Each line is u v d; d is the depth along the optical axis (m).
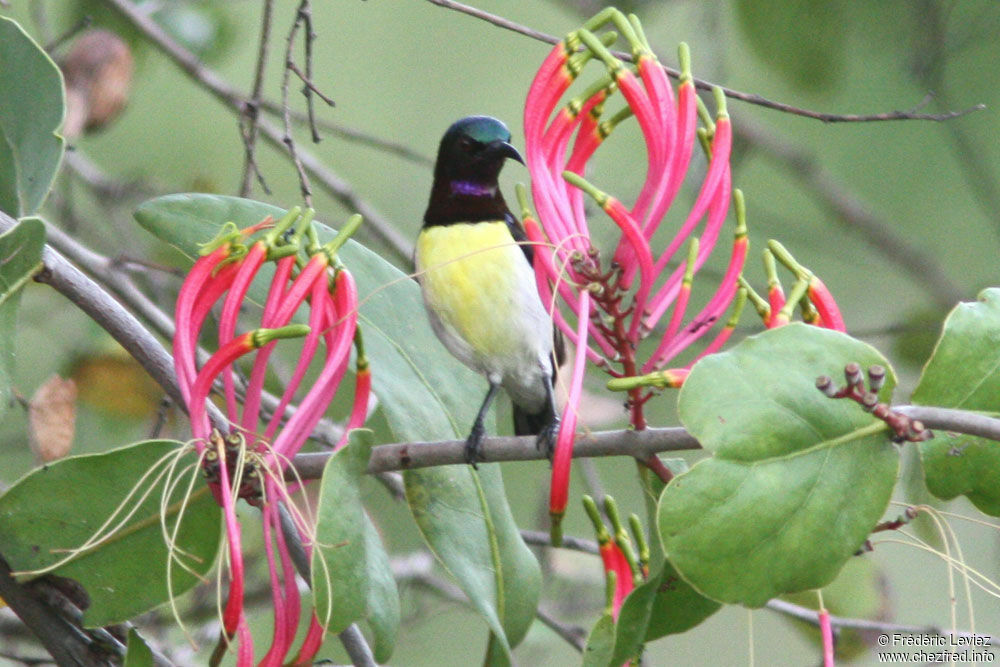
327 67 18.38
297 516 5.59
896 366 13.98
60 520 6.25
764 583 5.43
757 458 5.44
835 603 10.17
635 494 15.41
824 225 17.59
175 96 17.45
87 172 13.77
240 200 7.35
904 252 15.60
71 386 8.10
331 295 6.02
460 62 18.73
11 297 6.12
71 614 6.59
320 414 5.76
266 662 5.64
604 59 6.04
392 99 18.41
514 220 9.00
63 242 9.57
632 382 5.65
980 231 17.11
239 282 5.71
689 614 6.15
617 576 6.41
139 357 6.71
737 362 5.57
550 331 8.84
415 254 8.89
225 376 5.74
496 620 6.92
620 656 5.93
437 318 8.61
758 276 16.28
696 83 7.84
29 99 6.71
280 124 17.73
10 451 12.39
